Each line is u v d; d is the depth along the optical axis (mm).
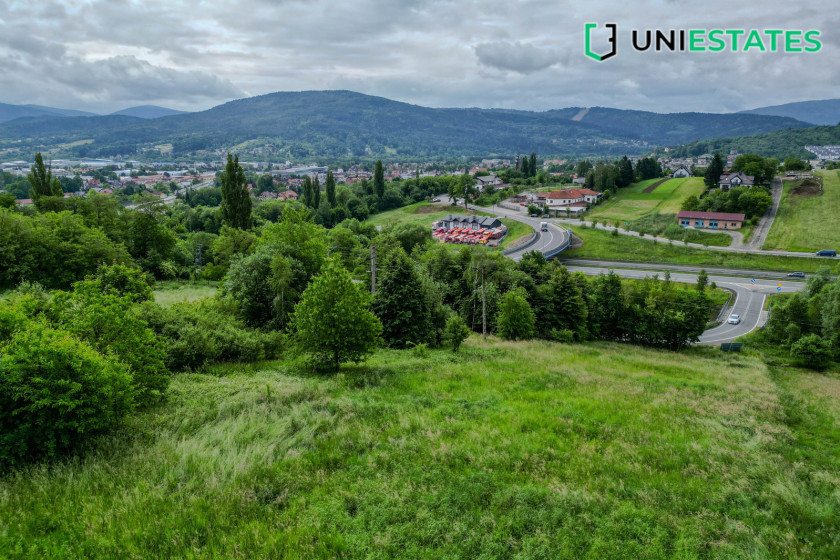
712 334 66938
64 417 13945
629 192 165250
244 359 30266
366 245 96375
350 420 18531
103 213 75188
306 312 26734
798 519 12391
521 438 16828
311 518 11664
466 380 25562
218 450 14984
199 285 67562
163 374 20578
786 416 22578
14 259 52000
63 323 18484
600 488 13469
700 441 17469
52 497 12109
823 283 67688
